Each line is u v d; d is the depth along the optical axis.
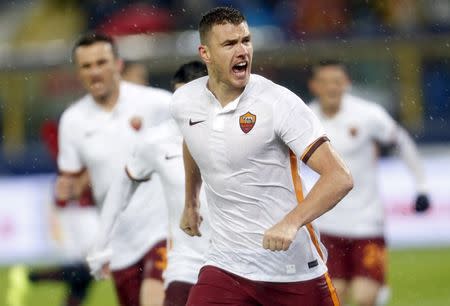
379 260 32.88
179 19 57.97
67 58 52.19
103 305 38.91
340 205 33.03
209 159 20.42
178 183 24.58
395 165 50.31
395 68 51.66
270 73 50.09
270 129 19.72
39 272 37.34
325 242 33.16
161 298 27.22
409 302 38.03
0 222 51.09
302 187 20.47
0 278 45.38
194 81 20.86
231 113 19.95
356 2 57.81
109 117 29.20
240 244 20.72
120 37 54.22
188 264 24.61
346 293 33.41
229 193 20.47
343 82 34.06
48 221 50.62
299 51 49.69
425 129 51.62
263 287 20.73
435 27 53.44
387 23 56.84
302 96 49.94
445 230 50.31
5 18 65.50
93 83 29.03
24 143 52.12
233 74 19.67
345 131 34.06
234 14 19.70
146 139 24.91
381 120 34.22
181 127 20.81
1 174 51.50
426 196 36.03
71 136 29.56
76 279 35.31
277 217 20.36
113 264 28.25
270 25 59.25
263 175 20.11
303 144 19.39
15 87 52.19
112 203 25.47
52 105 52.25
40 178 51.19
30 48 57.66
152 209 27.89
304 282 20.70
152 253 27.69
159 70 49.34
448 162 50.91
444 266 44.72
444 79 51.72
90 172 29.70
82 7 61.41
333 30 57.06
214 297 20.92
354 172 33.59
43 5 64.25
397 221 50.22
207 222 24.39
